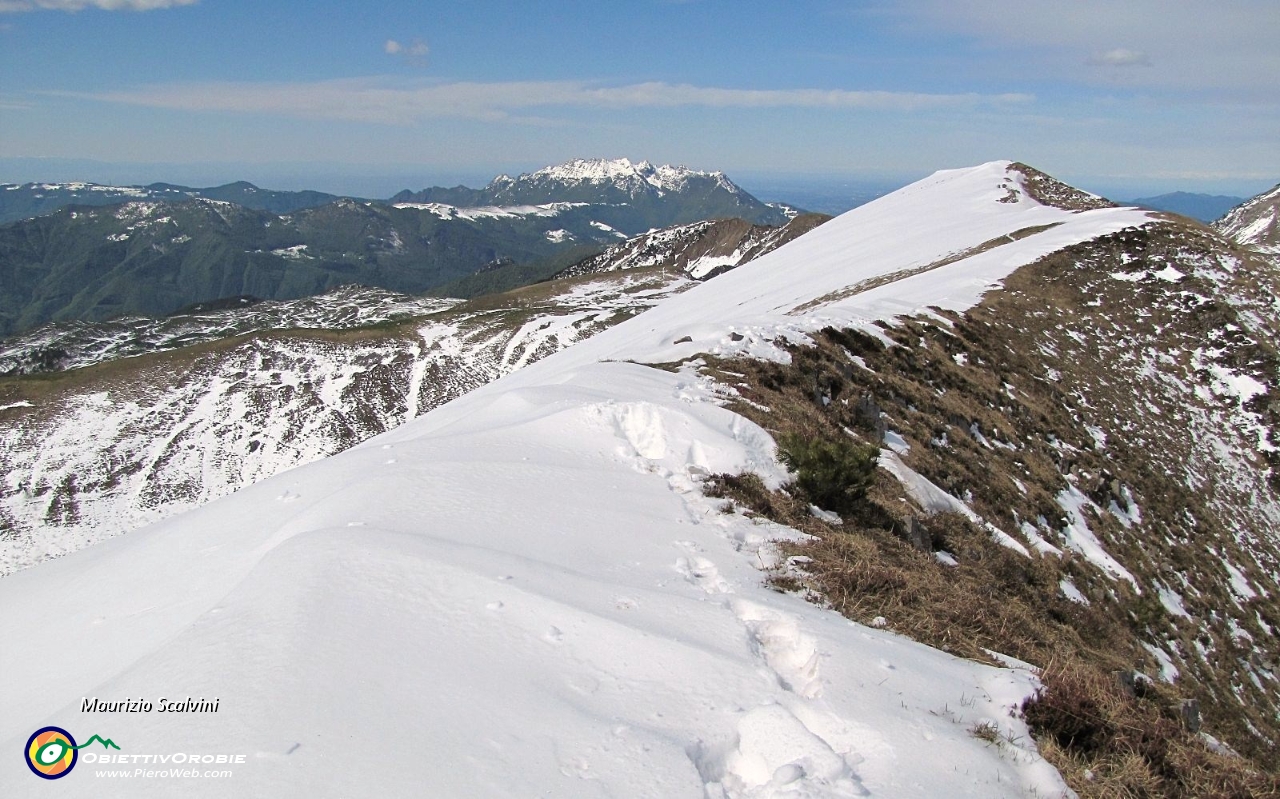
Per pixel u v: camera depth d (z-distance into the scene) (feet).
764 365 67.62
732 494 40.75
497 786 15.80
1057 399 94.27
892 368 81.97
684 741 18.13
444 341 355.97
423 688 19.13
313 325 631.56
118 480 237.86
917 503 54.80
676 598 26.22
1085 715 21.42
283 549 27.12
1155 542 77.77
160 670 19.56
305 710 17.60
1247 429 102.47
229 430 269.64
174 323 655.76
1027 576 54.90
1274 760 56.70
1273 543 87.86
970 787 17.44
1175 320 119.65
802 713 19.84
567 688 20.01
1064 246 137.59
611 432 47.14
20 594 38.55
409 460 41.70
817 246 231.30
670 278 543.80
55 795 15.39
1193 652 63.36
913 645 25.89
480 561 26.96
